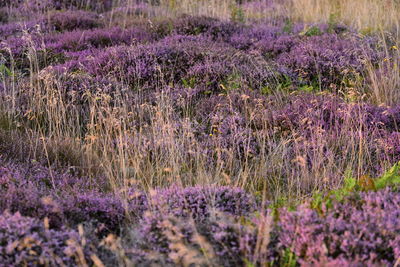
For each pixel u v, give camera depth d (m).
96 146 8.26
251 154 7.99
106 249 5.08
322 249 4.36
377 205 5.20
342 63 11.73
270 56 13.71
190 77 11.40
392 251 4.61
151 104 9.73
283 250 4.72
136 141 8.14
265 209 5.77
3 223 4.91
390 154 7.94
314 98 9.82
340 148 8.10
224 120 8.94
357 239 4.46
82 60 12.38
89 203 6.08
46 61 13.41
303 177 7.21
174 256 4.62
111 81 10.77
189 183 7.19
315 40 14.33
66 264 4.67
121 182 7.29
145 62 11.81
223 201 6.04
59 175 7.34
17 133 8.90
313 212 5.00
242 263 4.77
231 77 10.95
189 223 5.20
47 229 4.86
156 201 5.80
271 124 8.99
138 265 4.88
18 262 4.48
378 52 12.41
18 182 6.75
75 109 9.59
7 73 12.43
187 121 8.49
